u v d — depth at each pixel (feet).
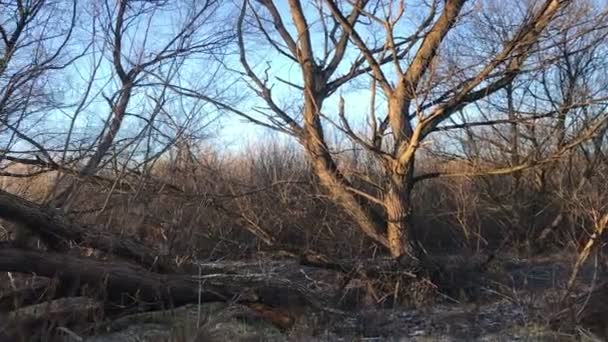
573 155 38.60
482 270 34.99
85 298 23.76
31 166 30.94
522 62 32.63
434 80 32.60
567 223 39.04
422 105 32.86
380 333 25.96
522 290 31.73
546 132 42.34
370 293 31.30
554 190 41.22
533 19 31.27
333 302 29.81
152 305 24.50
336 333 25.73
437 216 42.78
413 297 31.35
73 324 22.41
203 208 33.91
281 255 35.42
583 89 40.40
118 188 30.78
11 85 28.45
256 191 36.70
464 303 30.25
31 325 21.26
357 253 36.24
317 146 35.70
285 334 25.05
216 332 23.27
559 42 32.35
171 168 34.32
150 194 31.45
